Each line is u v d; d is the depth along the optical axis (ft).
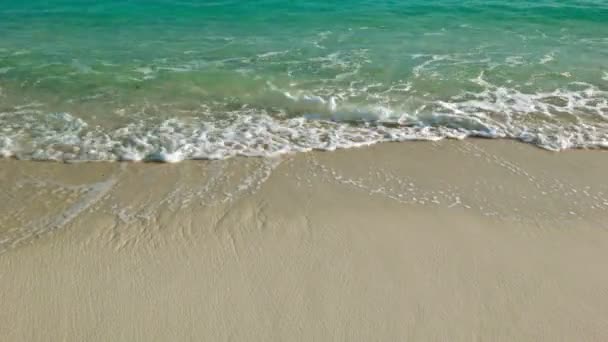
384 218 18.90
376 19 45.98
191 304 14.96
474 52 37.24
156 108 28.07
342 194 20.39
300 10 48.88
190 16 47.01
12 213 18.81
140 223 18.35
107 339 13.87
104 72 33.17
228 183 21.02
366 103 28.78
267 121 26.63
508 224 18.76
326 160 22.97
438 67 34.24
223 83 31.60
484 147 24.23
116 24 44.39
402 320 14.56
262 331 14.16
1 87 30.25
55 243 17.24
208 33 42.22
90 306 14.83
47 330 14.08
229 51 37.65
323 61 35.47
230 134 25.08
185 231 17.94
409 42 39.68
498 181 21.53
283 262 16.57
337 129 25.85
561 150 23.95
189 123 26.30
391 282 15.85
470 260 16.87
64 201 19.63
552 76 32.53
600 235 18.26
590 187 21.15
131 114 27.25
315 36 41.29
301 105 28.50
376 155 23.47
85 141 24.17
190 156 22.97
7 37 40.19
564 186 21.22
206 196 20.07
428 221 18.81
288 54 36.94
